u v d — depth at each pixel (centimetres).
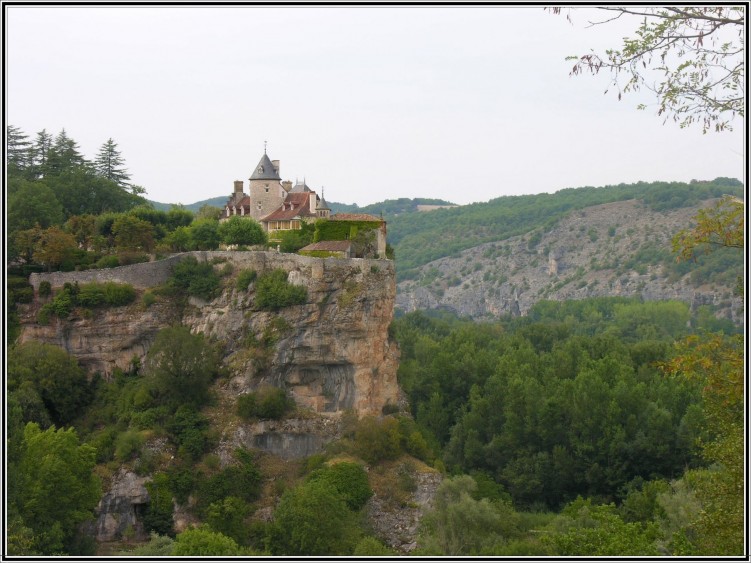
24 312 11050
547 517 9575
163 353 10231
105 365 10906
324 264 10612
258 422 10144
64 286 11062
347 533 8656
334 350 10431
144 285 11256
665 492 8725
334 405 10525
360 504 9488
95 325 10950
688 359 4338
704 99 3744
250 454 9950
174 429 9988
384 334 10894
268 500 9638
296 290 10606
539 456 11381
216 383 10512
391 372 11050
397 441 10175
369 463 9906
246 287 10938
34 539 7700
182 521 9438
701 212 4322
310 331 10456
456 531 8225
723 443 4625
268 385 10488
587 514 8181
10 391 9806
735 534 4503
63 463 8350
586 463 11200
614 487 11019
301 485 9181
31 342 10638
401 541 9225
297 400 10544
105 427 10206
